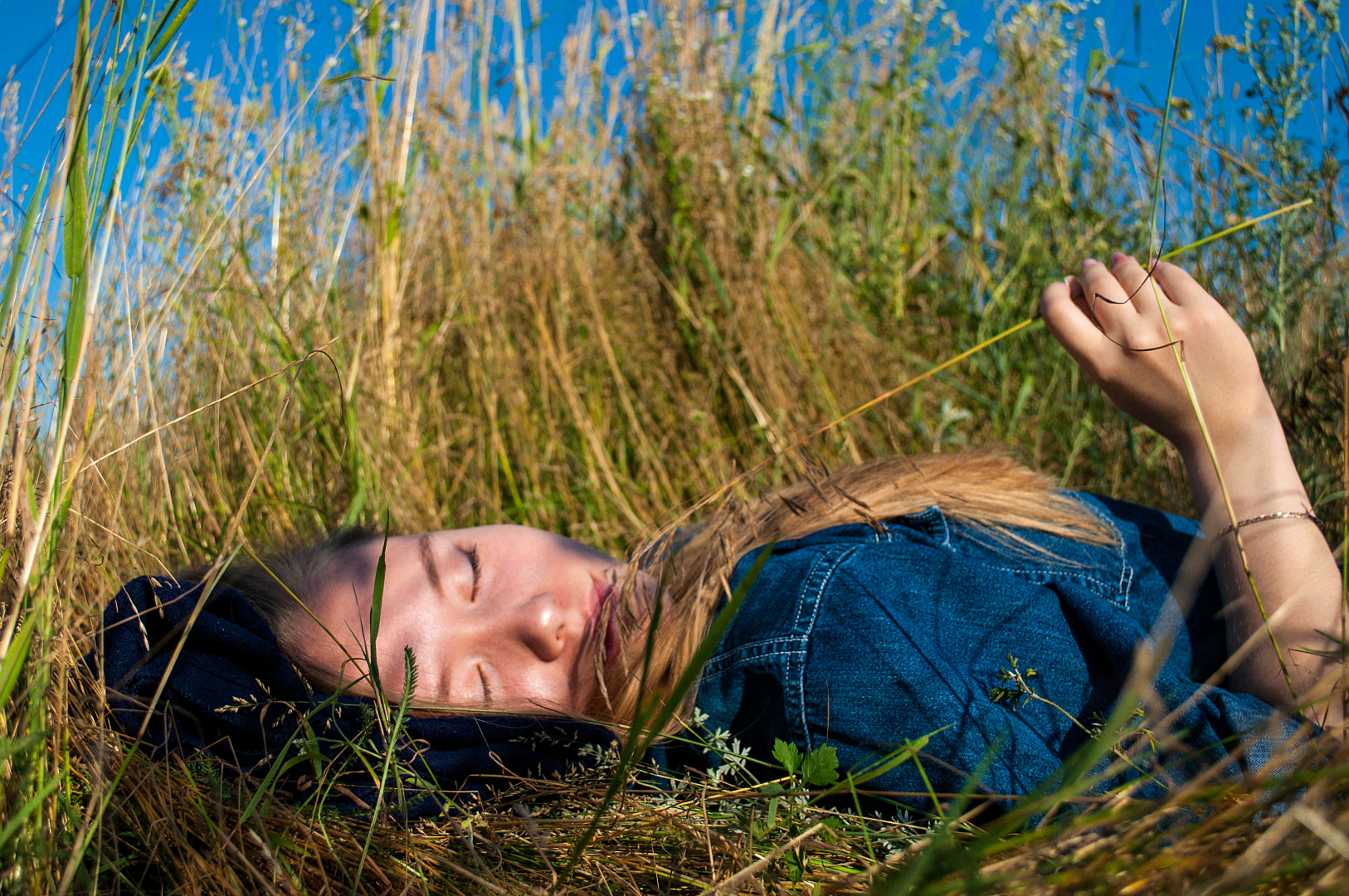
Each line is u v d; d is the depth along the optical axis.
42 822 0.83
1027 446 2.30
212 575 1.00
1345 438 1.19
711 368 2.52
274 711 1.14
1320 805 0.62
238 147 2.00
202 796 0.98
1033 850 0.66
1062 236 2.29
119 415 1.45
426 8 2.31
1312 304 1.38
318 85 1.59
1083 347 1.32
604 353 2.59
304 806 1.00
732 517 1.35
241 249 2.02
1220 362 1.24
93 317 0.98
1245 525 1.20
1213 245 1.67
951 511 1.43
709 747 1.15
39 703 0.85
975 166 2.80
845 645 1.18
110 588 1.37
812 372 2.47
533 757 1.20
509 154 2.95
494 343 2.56
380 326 2.33
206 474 1.99
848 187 2.94
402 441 2.28
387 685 1.27
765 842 0.98
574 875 0.97
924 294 2.82
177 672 1.13
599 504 2.31
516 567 1.35
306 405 2.11
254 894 0.86
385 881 0.90
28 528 0.90
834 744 1.16
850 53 2.96
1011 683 1.14
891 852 0.95
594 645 1.33
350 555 1.39
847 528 1.44
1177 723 1.06
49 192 0.92
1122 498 2.00
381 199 2.32
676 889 0.95
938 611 1.23
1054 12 2.31
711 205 2.64
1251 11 1.46
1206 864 0.59
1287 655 1.13
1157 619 1.30
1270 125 1.48
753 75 2.95
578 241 2.93
